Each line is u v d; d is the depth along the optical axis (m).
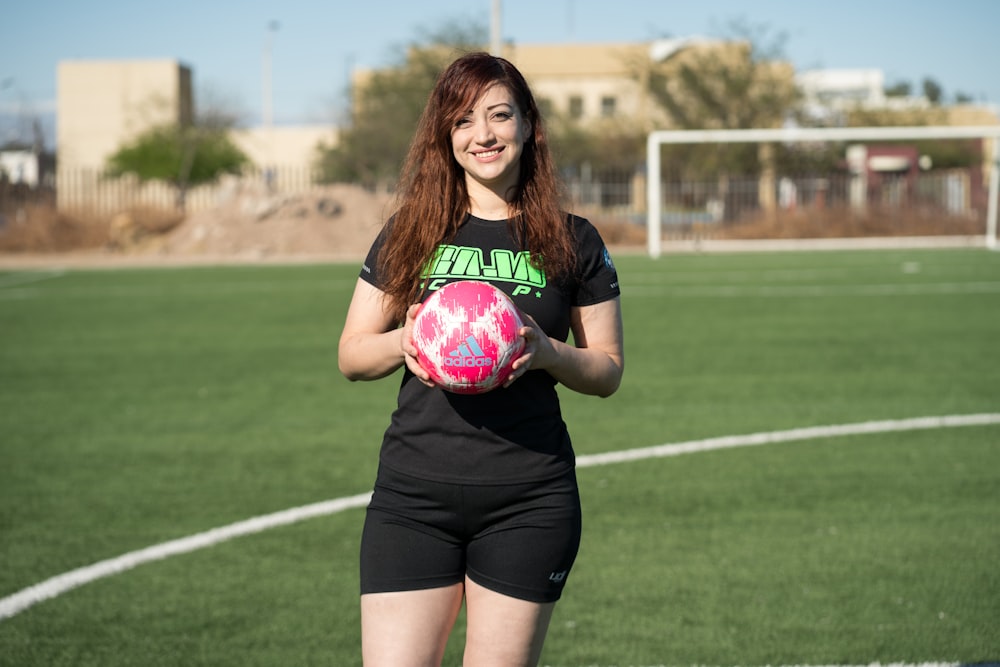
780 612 4.57
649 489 6.46
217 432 8.12
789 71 41.31
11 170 42.28
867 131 26.08
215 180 51.12
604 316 2.97
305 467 7.07
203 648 4.26
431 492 2.78
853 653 4.15
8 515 6.06
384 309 2.97
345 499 6.32
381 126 44.88
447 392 2.79
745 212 33.72
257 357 11.70
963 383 9.73
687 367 10.75
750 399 9.12
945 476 6.67
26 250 30.47
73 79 64.06
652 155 27.19
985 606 4.61
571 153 42.88
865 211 32.31
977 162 46.59
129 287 19.75
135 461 7.27
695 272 21.88
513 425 2.77
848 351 11.64
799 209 32.66
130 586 4.94
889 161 38.81
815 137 26.86
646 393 9.43
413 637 2.75
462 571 2.86
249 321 14.71
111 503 6.28
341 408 8.98
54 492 6.53
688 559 5.24
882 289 17.94
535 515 2.78
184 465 7.15
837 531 5.63
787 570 5.07
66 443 7.82
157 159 49.94
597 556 5.30
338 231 30.03
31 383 10.27
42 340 13.10
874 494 6.30
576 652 4.19
